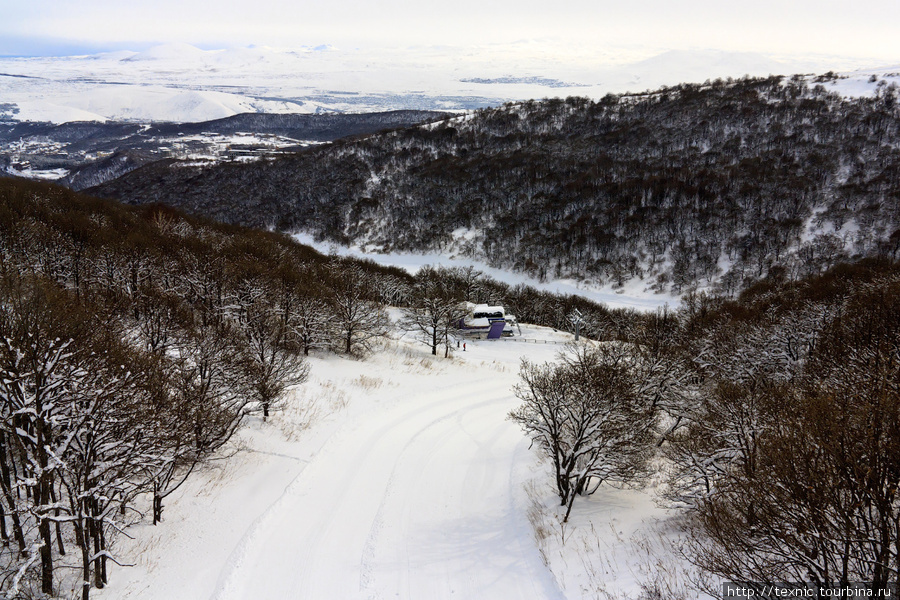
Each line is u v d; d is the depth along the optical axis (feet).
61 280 130.72
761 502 50.44
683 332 177.06
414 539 80.07
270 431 108.99
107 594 58.75
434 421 131.85
